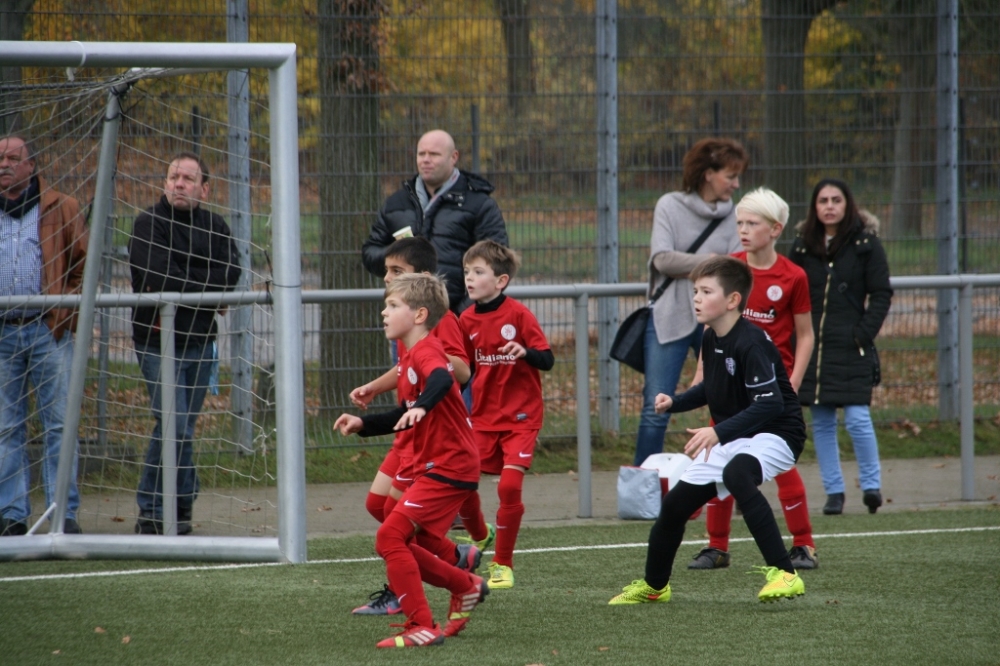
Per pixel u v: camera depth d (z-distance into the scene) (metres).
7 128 24.83
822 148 32.16
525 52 29.92
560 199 30.41
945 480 29.52
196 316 23.53
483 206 24.30
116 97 21.67
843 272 25.19
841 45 32.12
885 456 32.09
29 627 15.68
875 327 25.00
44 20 27.72
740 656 14.15
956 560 20.59
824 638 15.05
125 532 23.38
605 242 30.75
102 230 21.61
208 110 27.80
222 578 19.09
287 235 20.31
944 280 27.12
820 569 19.84
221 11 28.41
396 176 29.52
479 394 19.81
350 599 17.50
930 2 32.53
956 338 33.19
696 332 25.66
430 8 29.30
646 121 31.00
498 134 29.94
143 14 28.16
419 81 29.44
